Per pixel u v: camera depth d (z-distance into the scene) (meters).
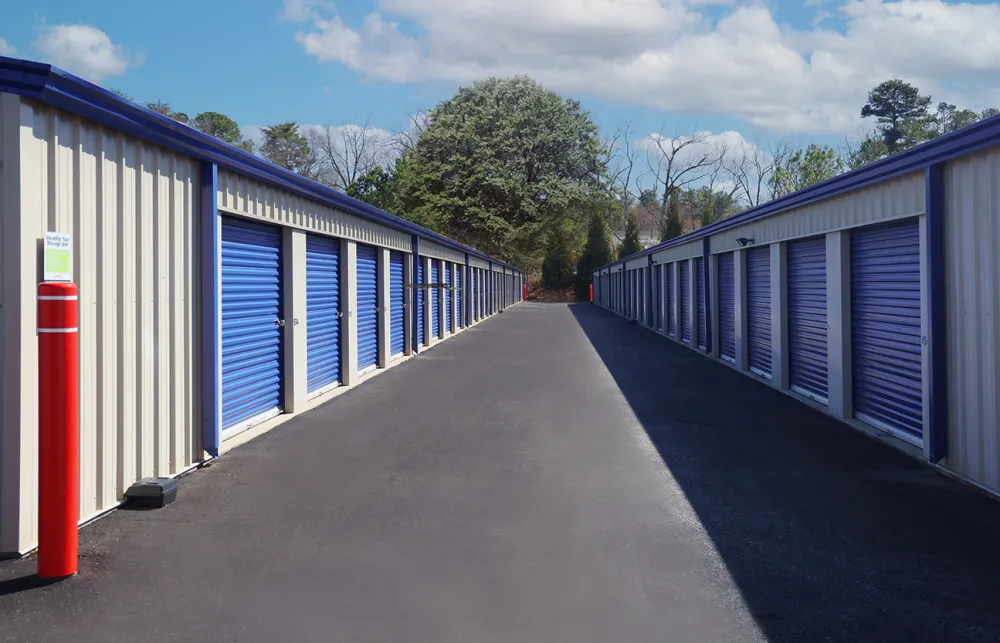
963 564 4.66
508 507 5.81
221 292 8.09
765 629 3.78
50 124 4.91
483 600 4.10
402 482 6.54
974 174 6.47
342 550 4.85
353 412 10.11
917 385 7.90
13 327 4.64
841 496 6.17
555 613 3.95
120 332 5.72
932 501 6.02
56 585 4.26
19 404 4.65
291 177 9.25
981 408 6.41
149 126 5.90
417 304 18.78
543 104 58.19
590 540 5.07
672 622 3.85
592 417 9.76
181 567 4.54
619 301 39.22
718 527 5.37
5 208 4.64
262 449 7.85
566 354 18.17
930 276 7.00
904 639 3.68
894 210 8.03
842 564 4.66
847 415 9.61
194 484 6.45
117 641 3.61
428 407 10.52
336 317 12.50
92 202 5.36
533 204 56.00
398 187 54.19
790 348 12.22
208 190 7.14
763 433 8.77
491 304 38.84
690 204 67.69
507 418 9.67
